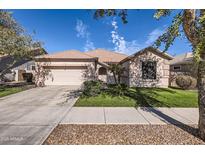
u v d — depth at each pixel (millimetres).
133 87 19188
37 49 21578
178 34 6043
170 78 22531
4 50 17484
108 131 6359
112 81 26891
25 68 31453
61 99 13203
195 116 8586
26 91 17594
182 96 14297
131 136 5891
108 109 9922
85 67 23641
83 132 6250
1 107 10547
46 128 6691
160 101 12156
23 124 7195
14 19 19188
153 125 7148
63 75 23672
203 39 4988
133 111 9492
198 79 5867
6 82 28359
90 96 13898
